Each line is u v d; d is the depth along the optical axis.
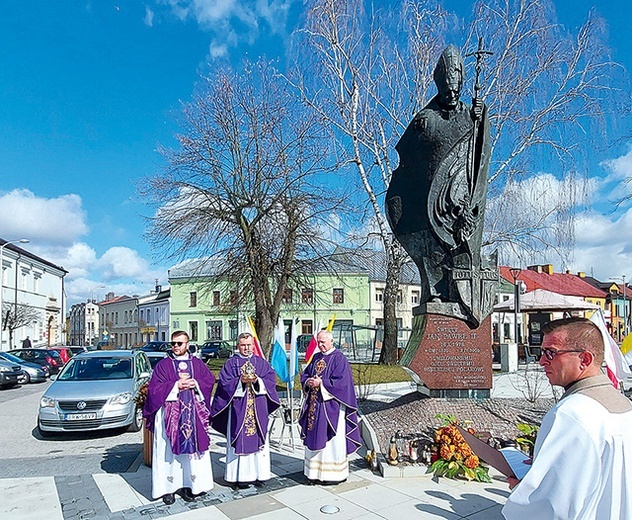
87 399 10.55
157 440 5.98
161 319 67.19
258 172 23.44
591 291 60.84
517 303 20.17
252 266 23.67
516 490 2.32
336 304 50.16
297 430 9.66
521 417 7.74
